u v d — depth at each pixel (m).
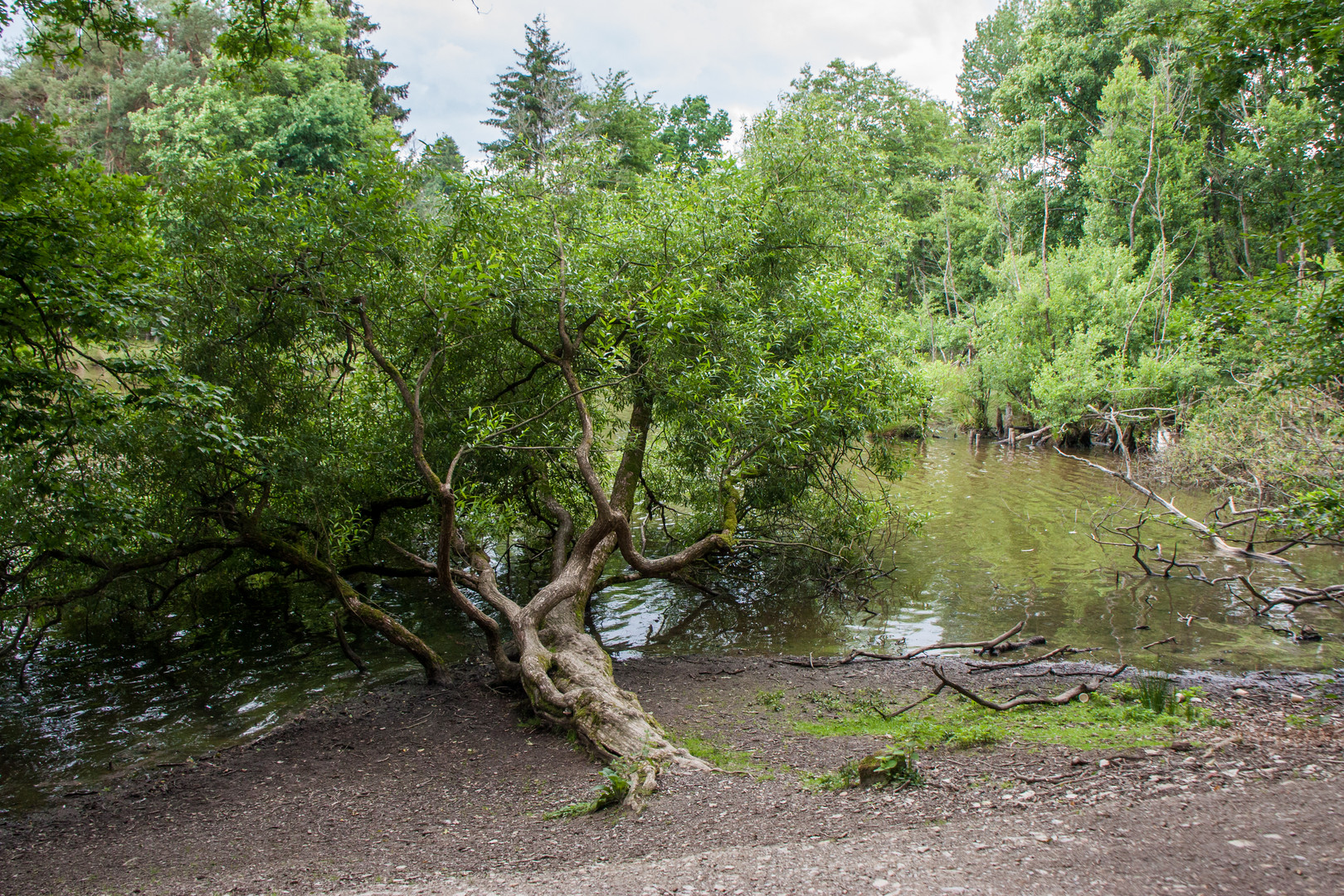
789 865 4.54
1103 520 18.42
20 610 10.80
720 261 12.41
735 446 12.22
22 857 5.98
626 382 12.52
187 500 10.38
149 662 10.84
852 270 15.88
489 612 12.93
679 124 53.28
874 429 14.24
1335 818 4.51
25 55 9.88
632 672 10.19
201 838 6.17
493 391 13.05
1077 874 4.04
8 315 7.88
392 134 10.66
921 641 11.16
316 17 36.81
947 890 3.98
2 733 8.64
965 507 20.30
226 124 32.59
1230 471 17.67
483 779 7.10
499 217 11.23
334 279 9.95
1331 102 16.55
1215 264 34.84
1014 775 5.97
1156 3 32.91
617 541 11.34
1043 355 31.02
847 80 36.69
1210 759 6.09
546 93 50.22
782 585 14.30
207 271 9.95
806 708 8.65
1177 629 11.21
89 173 8.96
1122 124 34.97
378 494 12.55
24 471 8.17
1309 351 10.13
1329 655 10.02
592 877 4.70
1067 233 42.62
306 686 9.92
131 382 8.53
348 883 5.15
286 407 10.94
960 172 52.03
